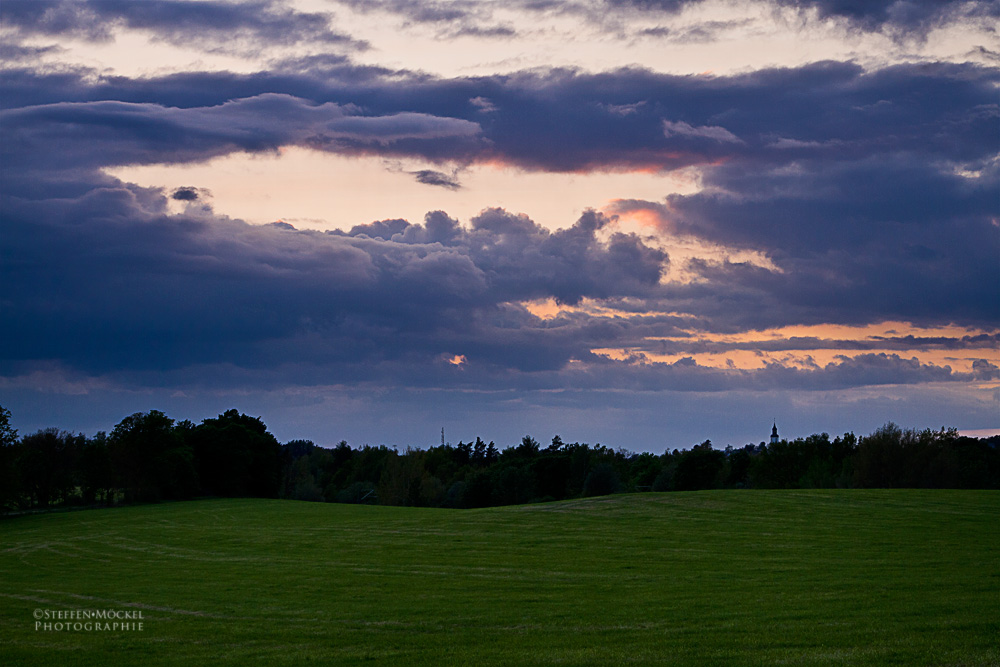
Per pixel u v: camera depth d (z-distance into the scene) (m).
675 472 137.38
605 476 133.88
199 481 119.06
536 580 35.34
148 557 51.75
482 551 47.03
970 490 70.38
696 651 20.03
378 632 25.22
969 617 22.03
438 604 29.88
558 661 19.86
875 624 21.92
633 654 20.14
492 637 23.70
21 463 100.62
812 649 19.55
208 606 31.25
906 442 99.00
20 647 24.62
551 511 67.75
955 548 39.56
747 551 41.66
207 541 60.78
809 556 38.69
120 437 109.38
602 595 30.53
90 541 63.69
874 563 35.34
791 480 125.00
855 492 70.38
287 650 23.06
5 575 43.50
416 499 136.50
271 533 64.44
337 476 174.88
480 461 187.00
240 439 125.81
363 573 39.75
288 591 34.50
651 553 42.84
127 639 25.52
